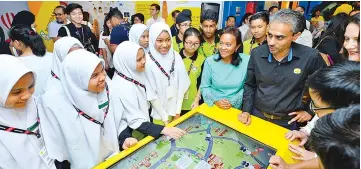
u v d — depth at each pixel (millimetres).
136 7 3590
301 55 1328
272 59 1394
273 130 1267
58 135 1141
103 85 1135
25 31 1706
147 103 1597
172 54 1778
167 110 1757
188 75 2004
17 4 3027
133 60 1373
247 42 2365
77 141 1159
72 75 1082
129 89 1393
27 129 1045
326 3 4340
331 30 2053
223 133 1245
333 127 520
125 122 1367
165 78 1704
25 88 943
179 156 1075
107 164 1022
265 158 1065
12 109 987
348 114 521
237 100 1669
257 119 1369
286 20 1189
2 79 879
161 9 3498
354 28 1053
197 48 1997
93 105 1148
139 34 1915
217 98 1677
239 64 1635
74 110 1142
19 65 920
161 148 1137
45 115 1123
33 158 1069
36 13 3186
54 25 3047
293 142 1178
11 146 989
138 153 1104
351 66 729
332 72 731
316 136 547
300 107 1450
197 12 3363
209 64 1715
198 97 1866
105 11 3594
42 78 1761
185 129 1273
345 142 489
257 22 2148
